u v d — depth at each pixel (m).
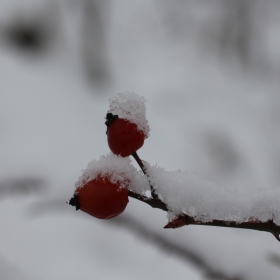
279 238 0.22
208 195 0.22
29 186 0.48
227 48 0.95
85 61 0.86
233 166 0.60
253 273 0.38
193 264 0.39
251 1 0.97
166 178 0.22
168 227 0.22
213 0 0.99
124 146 0.22
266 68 0.88
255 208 0.22
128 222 0.43
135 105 0.23
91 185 0.22
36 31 0.90
